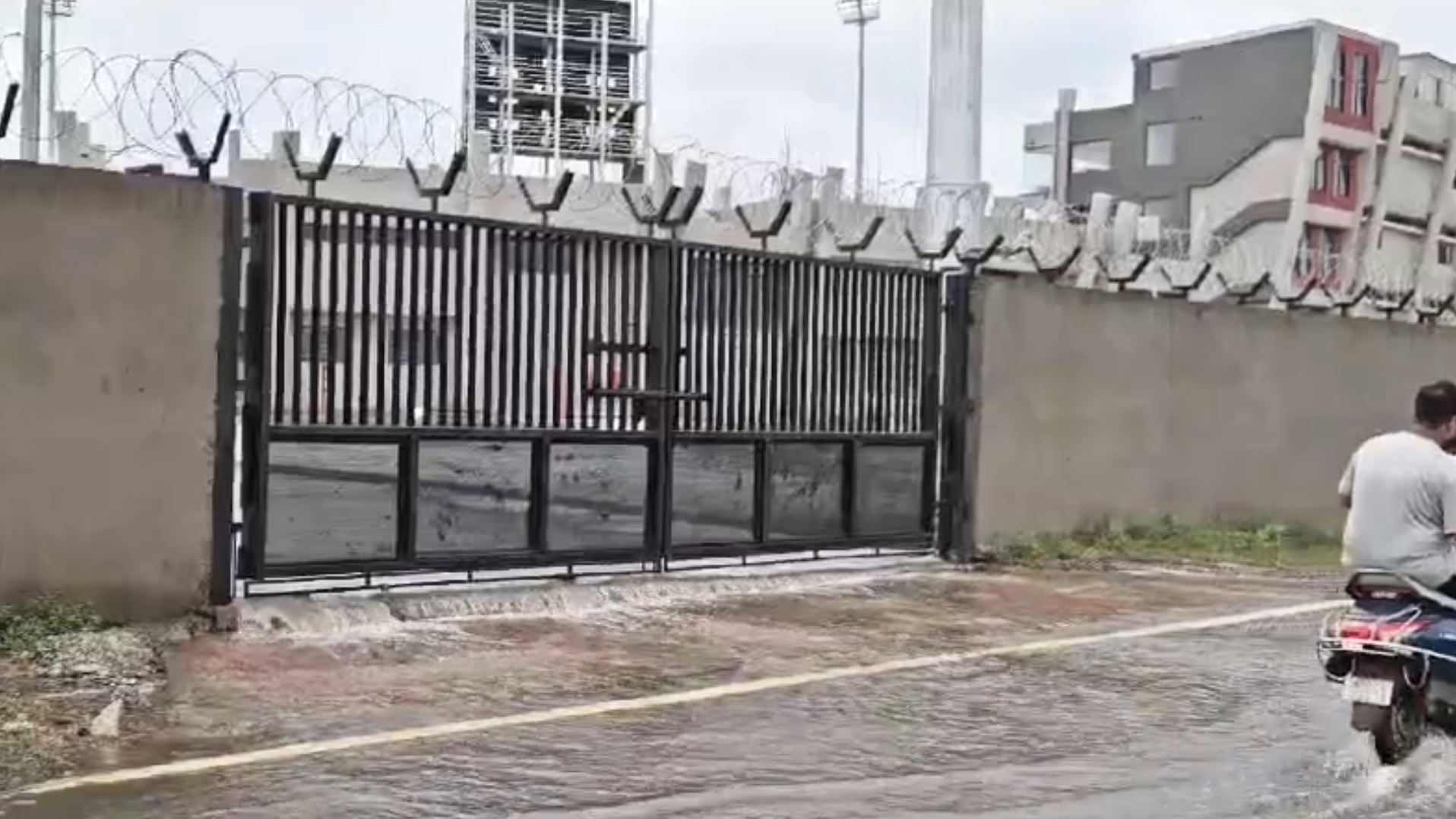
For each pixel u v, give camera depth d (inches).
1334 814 244.4
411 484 385.7
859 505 498.9
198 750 261.6
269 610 359.6
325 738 272.2
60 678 301.7
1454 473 275.1
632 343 430.3
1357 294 705.0
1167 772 268.4
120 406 337.7
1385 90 2679.6
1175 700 328.8
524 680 326.0
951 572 509.0
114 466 337.1
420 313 385.4
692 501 450.6
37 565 327.9
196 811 226.7
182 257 345.4
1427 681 276.1
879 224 502.9
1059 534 560.1
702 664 350.9
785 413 473.7
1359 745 290.8
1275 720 311.0
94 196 332.8
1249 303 658.8
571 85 3489.2
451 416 391.9
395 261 380.2
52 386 328.8
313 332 366.9
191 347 347.3
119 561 338.3
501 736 278.8
